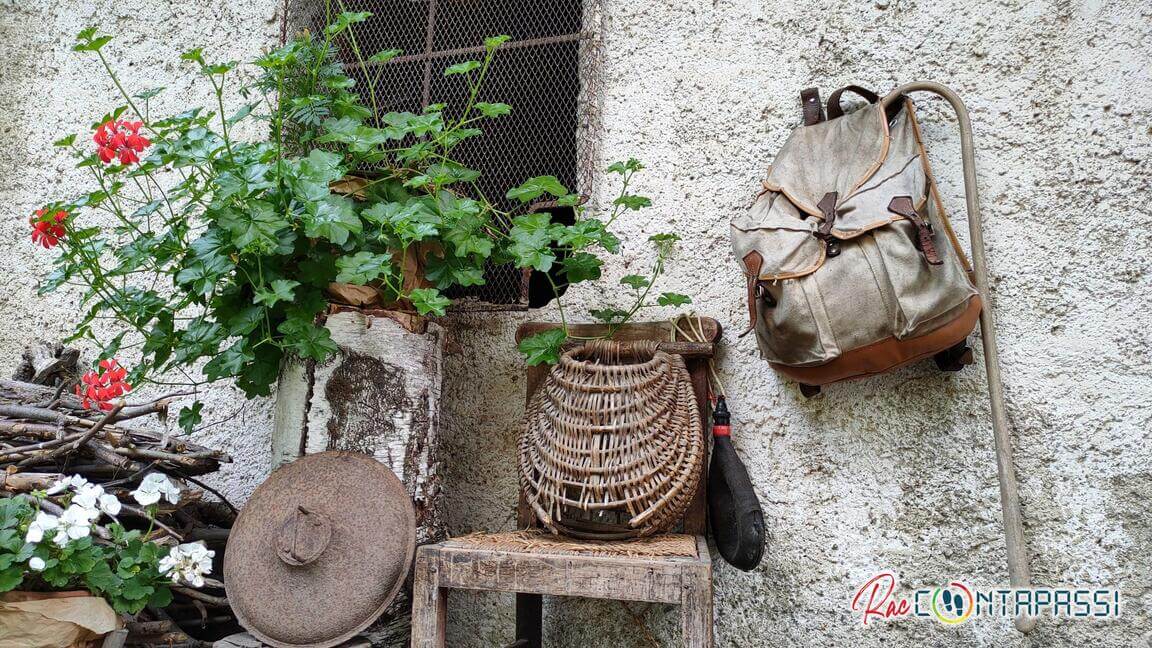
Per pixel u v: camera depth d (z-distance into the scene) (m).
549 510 1.76
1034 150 1.80
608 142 2.21
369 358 1.89
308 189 1.69
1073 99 1.79
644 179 2.16
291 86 2.11
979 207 1.74
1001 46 1.85
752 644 1.91
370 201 1.92
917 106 1.90
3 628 1.48
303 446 1.90
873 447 1.86
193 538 2.04
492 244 1.84
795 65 2.04
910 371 1.85
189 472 2.03
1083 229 1.75
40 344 2.78
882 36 1.96
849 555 1.85
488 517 2.18
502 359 2.23
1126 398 1.67
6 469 1.78
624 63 2.22
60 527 1.53
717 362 2.03
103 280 1.91
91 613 1.56
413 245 1.94
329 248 1.82
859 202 1.67
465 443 2.24
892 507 1.83
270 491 1.83
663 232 2.12
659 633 1.98
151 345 1.90
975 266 1.71
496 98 2.45
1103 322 1.71
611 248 1.86
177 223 1.95
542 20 2.41
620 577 1.50
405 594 1.88
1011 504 1.64
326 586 1.71
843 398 1.90
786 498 1.92
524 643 1.97
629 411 1.76
